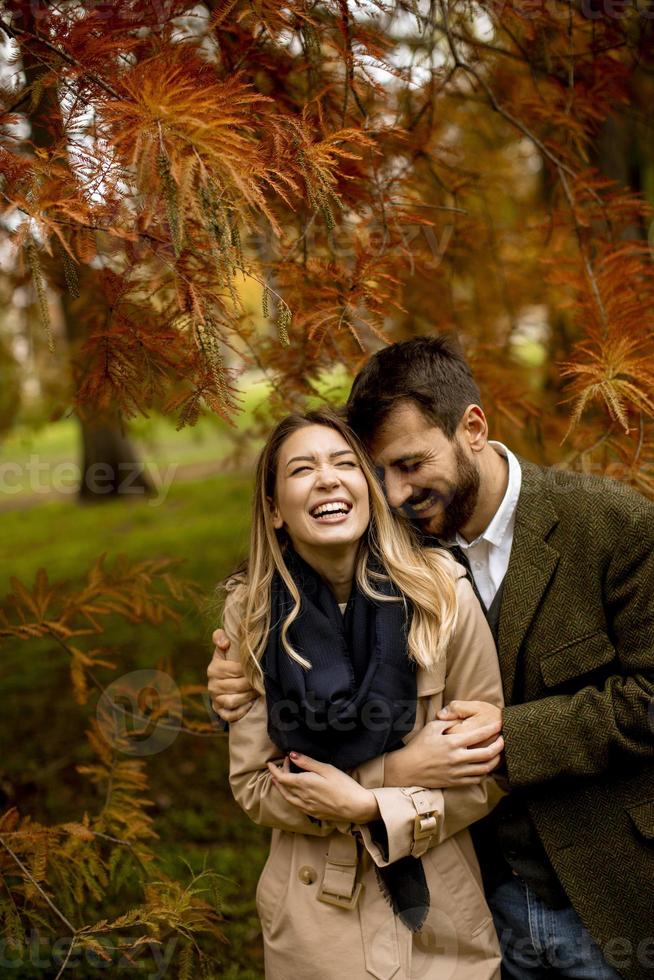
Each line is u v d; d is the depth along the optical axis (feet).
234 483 33.53
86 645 16.34
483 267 9.97
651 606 4.91
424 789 5.08
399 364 5.22
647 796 5.04
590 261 7.25
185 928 6.15
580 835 5.11
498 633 5.31
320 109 5.37
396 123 6.69
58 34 4.63
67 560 23.30
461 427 5.21
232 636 5.68
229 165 3.88
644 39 7.61
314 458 5.17
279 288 5.82
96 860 6.33
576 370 5.67
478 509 5.45
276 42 5.57
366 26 5.84
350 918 5.16
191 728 7.36
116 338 5.41
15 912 5.97
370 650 5.20
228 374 5.27
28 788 11.18
